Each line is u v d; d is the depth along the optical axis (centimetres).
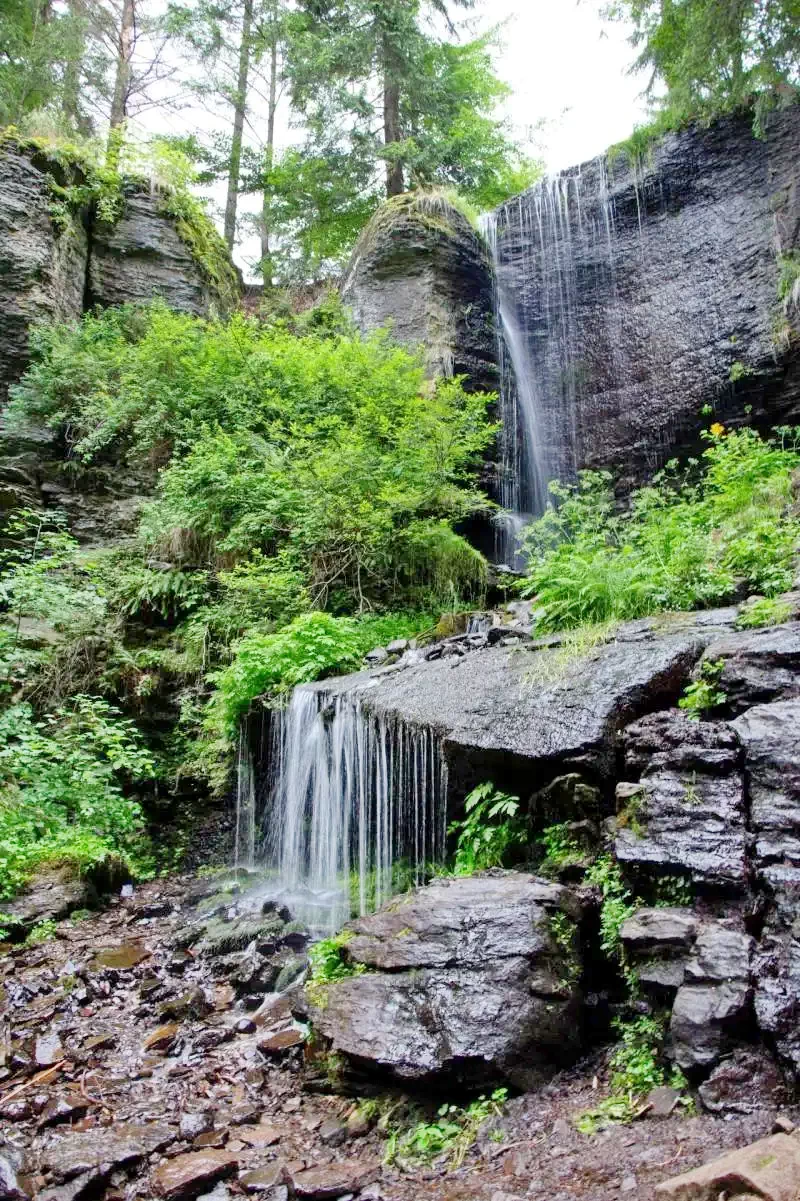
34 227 1334
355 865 625
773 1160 208
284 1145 316
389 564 1013
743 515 723
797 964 270
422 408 1114
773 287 1217
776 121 1257
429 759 522
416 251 1477
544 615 659
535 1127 283
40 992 508
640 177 1423
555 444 1485
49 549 1149
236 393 1209
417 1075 305
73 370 1268
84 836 755
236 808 859
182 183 1617
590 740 418
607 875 371
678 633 520
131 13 1931
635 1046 306
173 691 963
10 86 1568
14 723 789
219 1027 443
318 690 698
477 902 359
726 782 349
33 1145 331
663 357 1352
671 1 1069
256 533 1033
